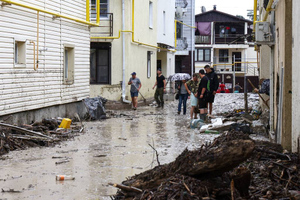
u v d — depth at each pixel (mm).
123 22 24797
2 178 8539
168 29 36906
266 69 18766
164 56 37188
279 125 10734
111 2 24906
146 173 6727
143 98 27469
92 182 8281
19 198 7227
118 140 13305
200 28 63062
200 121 16094
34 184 8117
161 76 25562
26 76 14602
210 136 14109
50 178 8570
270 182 7098
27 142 12023
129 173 9016
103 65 25266
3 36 13250
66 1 17656
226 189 5992
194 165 6020
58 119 16297
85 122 18188
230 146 5871
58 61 17031
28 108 14727
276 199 6168
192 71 45625
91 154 11016
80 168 9453
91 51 25250
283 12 10156
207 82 16609
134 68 26406
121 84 24969
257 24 12898
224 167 5914
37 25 15250
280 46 11008
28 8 14461
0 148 11008
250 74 63188
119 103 24656
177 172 6238
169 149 11781
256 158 8242
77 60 18906
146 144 12586
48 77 16188
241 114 17094
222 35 63156
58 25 16969
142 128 16250
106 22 24844
